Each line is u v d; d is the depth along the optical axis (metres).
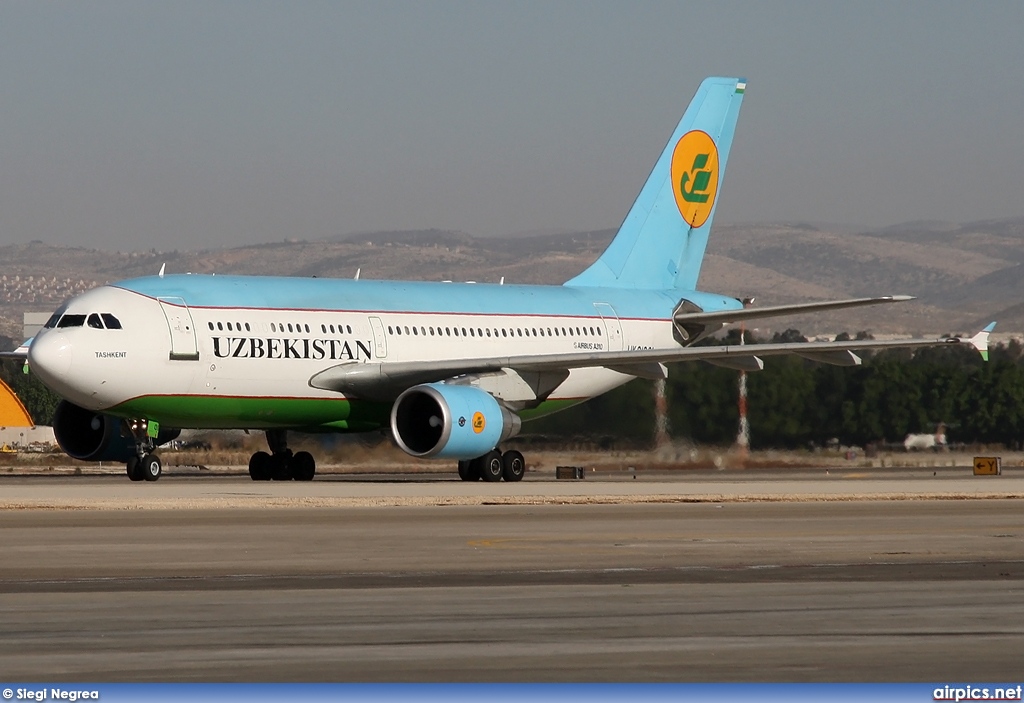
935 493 80.88
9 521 59.69
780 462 135.50
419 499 73.88
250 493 79.38
